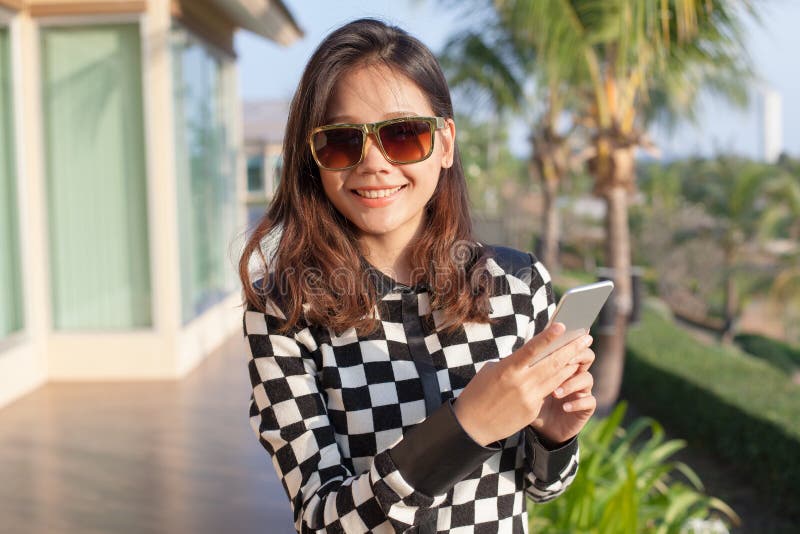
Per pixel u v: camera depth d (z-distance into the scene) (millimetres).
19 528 3107
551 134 9727
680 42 4352
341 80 1010
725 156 18484
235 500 3383
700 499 3025
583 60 4820
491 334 1073
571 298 833
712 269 17531
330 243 1051
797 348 16844
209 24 6641
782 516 5016
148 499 3406
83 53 5367
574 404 946
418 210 1044
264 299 1027
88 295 5496
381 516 864
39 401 4980
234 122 7711
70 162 5430
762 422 5348
